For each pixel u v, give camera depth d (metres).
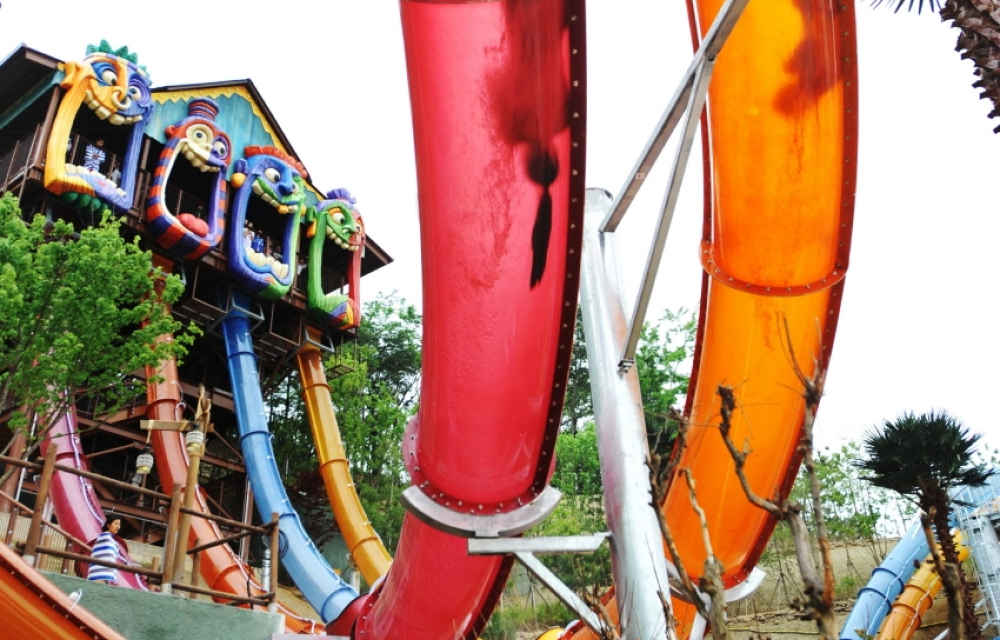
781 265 9.12
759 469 10.59
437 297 7.32
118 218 24.23
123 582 15.72
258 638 9.77
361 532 25.92
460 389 7.64
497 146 6.75
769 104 8.18
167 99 27.84
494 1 6.24
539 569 8.05
